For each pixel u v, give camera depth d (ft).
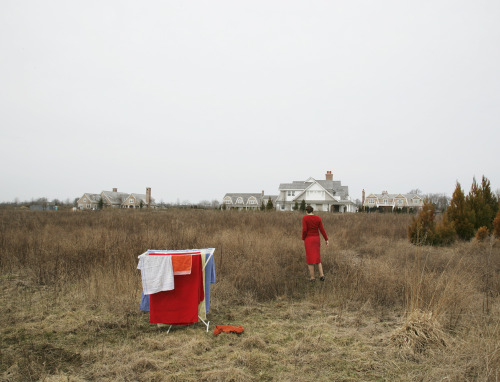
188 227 44.96
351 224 55.57
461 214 42.88
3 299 18.83
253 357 12.07
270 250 29.27
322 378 10.86
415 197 233.55
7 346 13.06
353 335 14.10
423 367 11.50
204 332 14.65
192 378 10.75
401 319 15.43
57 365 11.66
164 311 14.66
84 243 29.22
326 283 22.65
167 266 14.35
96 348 12.88
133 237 31.91
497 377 10.04
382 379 10.81
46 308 17.38
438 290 16.85
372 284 19.71
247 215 65.98
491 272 22.03
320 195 164.86
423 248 33.19
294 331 14.76
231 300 19.03
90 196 258.98
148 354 12.44
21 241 31.12
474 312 15.69
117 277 19.93
